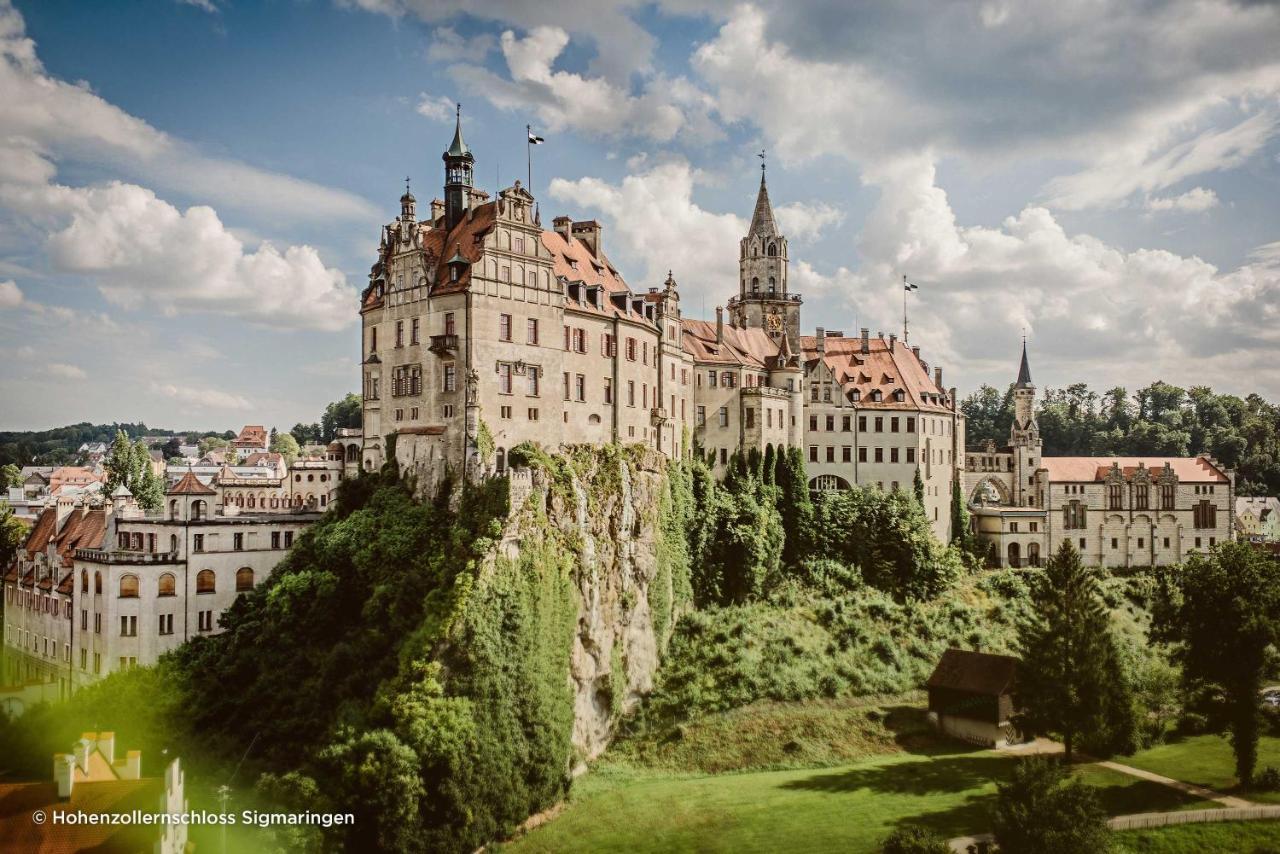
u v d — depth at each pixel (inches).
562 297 4005.9
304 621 3494.1
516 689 3166.8
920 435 5718.5
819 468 5595.5
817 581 4985.2
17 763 2896.2
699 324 5428.2
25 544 4783.5
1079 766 3550.7
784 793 3314.5
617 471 4057.6
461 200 4143.7
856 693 4128.9
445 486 3656.5
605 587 3806.6
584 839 2999.5
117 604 3823.8
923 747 3779.5
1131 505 6107.3
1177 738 3902.6
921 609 4899.1
